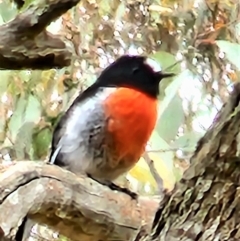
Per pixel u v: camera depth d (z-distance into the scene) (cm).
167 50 748
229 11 762
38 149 690
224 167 329
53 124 697
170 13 763
